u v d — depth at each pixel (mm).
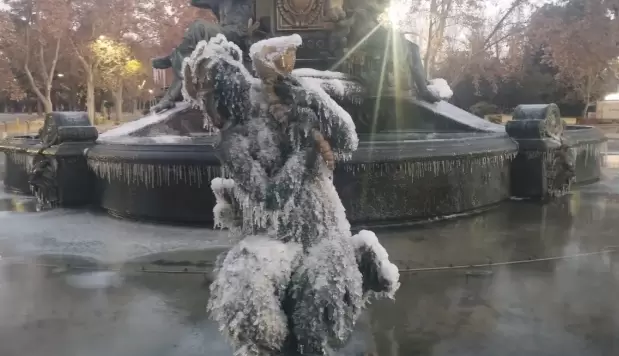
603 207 9203
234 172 3434
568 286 5215
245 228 3574
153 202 8039
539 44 45625
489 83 48250
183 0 50562
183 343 4035
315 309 3303
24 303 4898
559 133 10594
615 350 3857
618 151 22938
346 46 11133
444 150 8211
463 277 5508
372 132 11203
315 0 11148
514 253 6352
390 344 3986
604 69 49281
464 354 3822
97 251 6539
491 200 9234
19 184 11492
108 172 8641
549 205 9422
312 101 3445
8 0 51000
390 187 7801
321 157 3457
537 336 4105
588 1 41812
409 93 11711
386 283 3496
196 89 3541
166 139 10172
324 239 3438
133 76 59469
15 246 6805
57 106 75500
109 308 4758
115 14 52188
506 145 9555
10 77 55312
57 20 49625
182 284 5344
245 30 11680
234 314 3223
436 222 8062
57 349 3973
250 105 3488
